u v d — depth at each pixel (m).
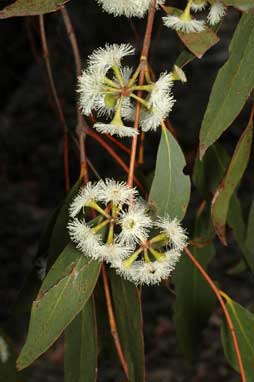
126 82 0.42
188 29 0.42
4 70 1.01
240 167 0.48
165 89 0.41
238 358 0.47
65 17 0.52
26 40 0.96
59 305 0.45
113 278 0.48
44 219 1.95
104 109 0.42
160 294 1.66
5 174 2.10
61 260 0.45
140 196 0.50
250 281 1.64
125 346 0.48
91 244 0.42
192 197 1.79
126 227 0.41
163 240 0.42
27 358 0.44
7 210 1.96
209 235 0.59
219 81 0.44
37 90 2.12
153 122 0.41
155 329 1.58
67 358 0.50
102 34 0.73
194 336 0.60
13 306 0.56
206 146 0.44
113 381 1.35
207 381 1.43
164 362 1.49
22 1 0.43
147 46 0.42
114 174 1.97
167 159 0.47
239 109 0.44
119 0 0.42
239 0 0.43
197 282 0.60
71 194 0.51
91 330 0.49
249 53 0.45
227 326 0.51
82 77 0.42
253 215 0.59
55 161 2.11
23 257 1.81
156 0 0.42
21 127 2.14
